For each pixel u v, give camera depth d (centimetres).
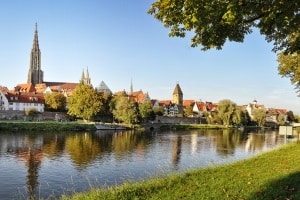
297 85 4306
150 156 5047
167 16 1370
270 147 6575
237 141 8000
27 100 15788
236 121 15875
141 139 8088
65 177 3544
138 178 3400
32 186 3155
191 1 1235
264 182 1652
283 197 1337
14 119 12769
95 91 12669
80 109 12369
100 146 6291
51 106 15588
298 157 2673
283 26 1402
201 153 5497
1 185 3177
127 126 12319
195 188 1562
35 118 13262
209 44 1538
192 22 1318
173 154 5322
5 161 4428
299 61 3909
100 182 3316
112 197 1419
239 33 1537
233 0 1216
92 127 11100
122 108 12788
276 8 1262
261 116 18338
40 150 5531
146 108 13662
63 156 4934
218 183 1666
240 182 1683
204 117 18950
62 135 8619
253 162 2486
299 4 1219
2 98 15125
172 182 1691
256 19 1423
